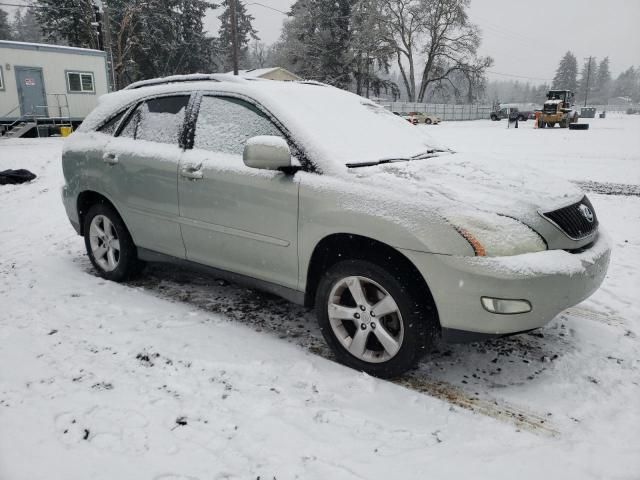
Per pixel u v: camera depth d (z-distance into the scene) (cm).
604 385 293
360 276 293
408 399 276
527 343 344
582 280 277
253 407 265
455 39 5488
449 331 272
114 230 450
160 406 263
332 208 297
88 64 2384
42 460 222
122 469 218
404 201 278
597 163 1320
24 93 2222
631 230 636
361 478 216
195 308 397
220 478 213
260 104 348
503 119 5697
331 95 397
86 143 453
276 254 332
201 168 361
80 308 389
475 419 260
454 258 260
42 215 748
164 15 4672
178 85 409
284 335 355
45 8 4091
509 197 287
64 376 289
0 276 466
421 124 4484
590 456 231
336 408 266
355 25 5306
